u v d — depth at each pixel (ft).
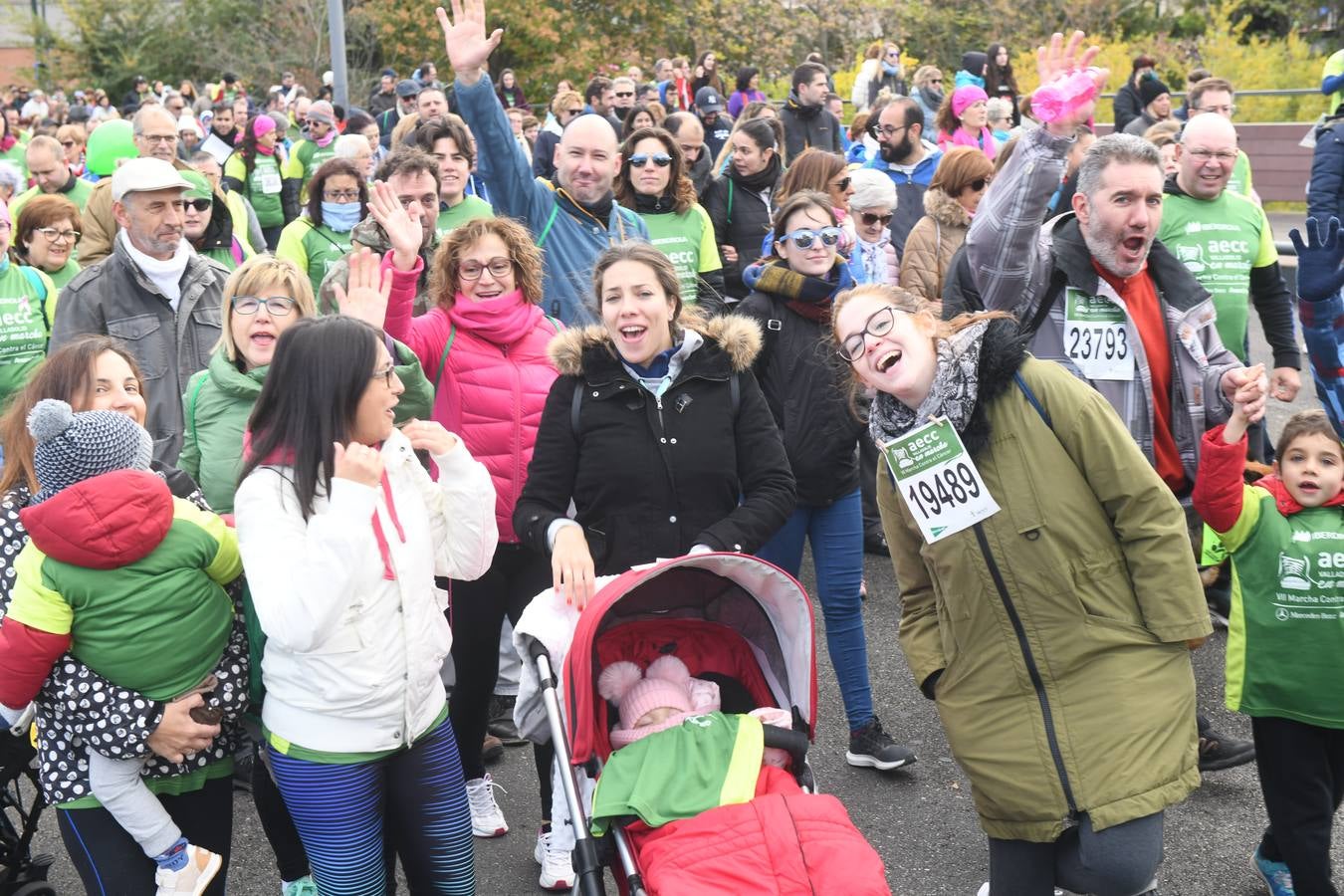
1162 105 40.40
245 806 15.78
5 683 9.69
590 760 10.77
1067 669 10.12
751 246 24.39
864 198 21.02
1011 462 10.09
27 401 10.92
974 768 10.42
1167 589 9.98
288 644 9.41
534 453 12.83
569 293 18.40
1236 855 13.92
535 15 106.22
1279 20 87.81
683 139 28.25
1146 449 13.84
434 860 10.59
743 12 101.19
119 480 9.57
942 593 10.64
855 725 16.07
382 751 10.07
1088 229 13.41
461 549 10.84
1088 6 86.07
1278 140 56.65
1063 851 10.28
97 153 25.88
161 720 9.86
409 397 13.32
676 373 12.68
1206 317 13.73
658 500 12.50
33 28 142.10
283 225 43.52
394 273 13.57
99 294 16.69
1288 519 11.88
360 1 108.99
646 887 9.27
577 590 11.19
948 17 91.56
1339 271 15.20
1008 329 10.10
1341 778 12.35
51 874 14.38
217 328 17.10
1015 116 44.68
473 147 22.21
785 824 9.28
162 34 133.69
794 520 15.61
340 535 9.25
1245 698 12.04
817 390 15.30
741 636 11.68
